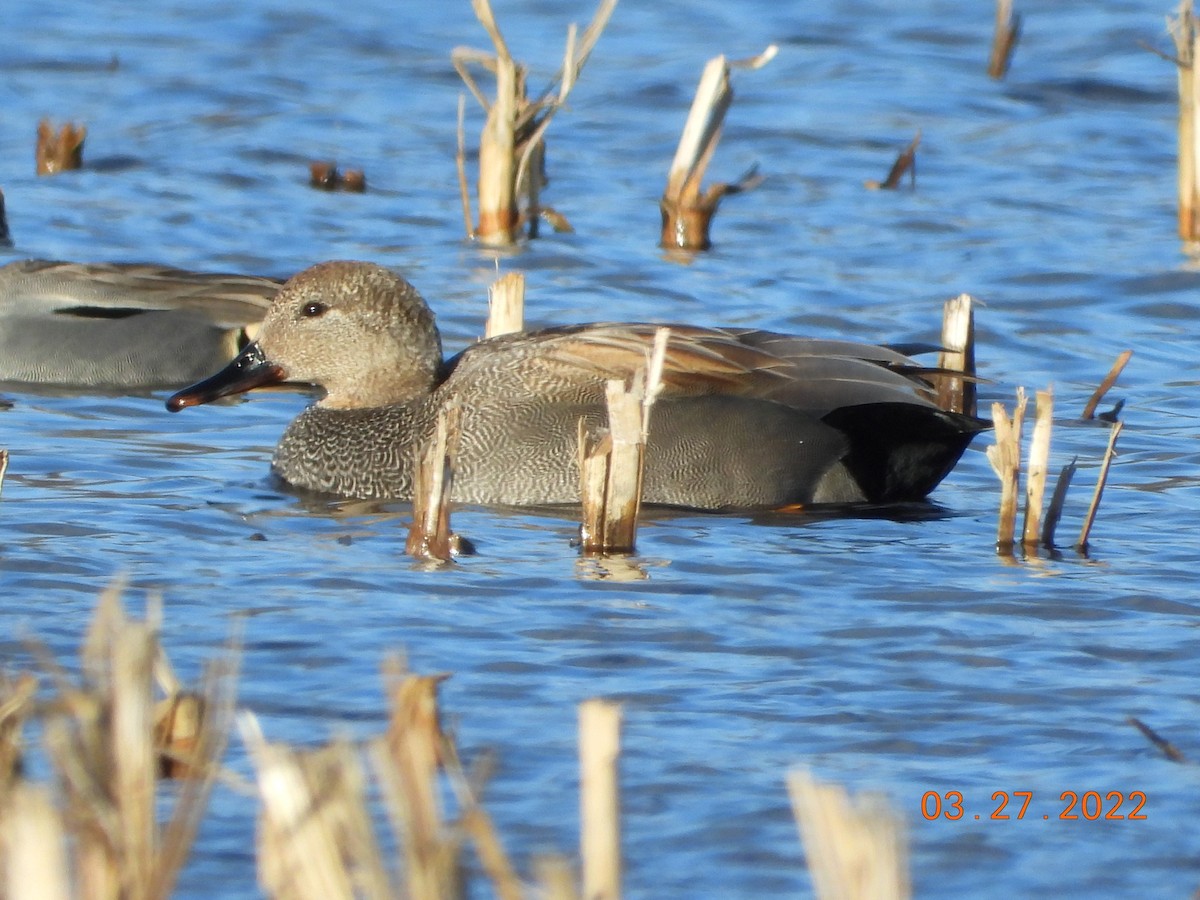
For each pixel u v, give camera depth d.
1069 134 24.28
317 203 21.28
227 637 9.70
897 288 18.55
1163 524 12.30
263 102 25.11
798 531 12.32
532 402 13.35
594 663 9.50
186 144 23.30
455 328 17.19
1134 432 14.61
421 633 9.86
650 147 23.67
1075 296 18.31
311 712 8.69
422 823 5.97
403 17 29.45
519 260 19.36
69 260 18.95
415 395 14.20
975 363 16.55
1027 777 8.20
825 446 13.10
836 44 28.39
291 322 14.25
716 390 13.20
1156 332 17.47
